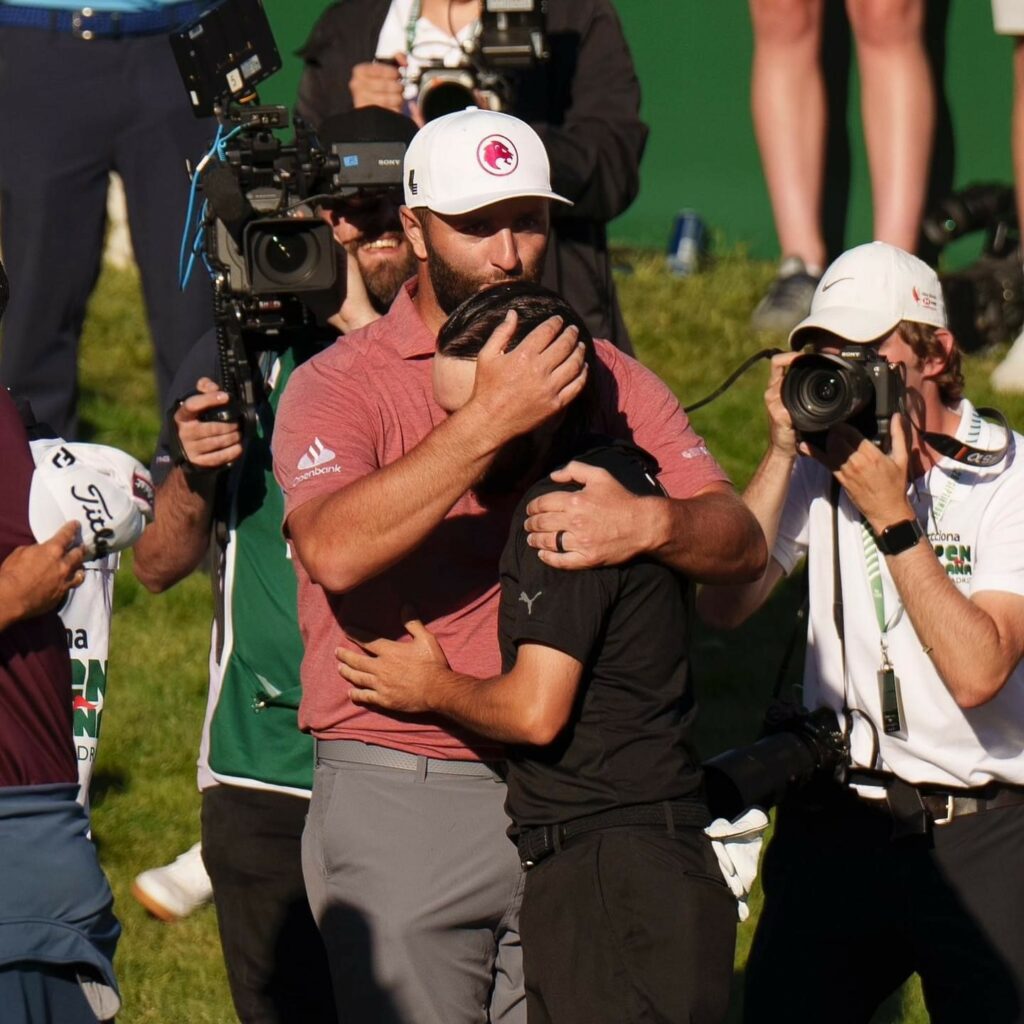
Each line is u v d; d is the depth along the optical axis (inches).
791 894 633.6
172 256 1168.8
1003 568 608.1
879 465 599.8
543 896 542.3
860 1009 634.8
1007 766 610.2
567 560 530.9
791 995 630.5
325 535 544.7
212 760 685.9
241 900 686.5
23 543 525.3
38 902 511.5
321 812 591.8
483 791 579.8
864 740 621.0
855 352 604.4
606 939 532.4
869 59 1562.5
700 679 1072.8
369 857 576.7
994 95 1665.8
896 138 1561.3
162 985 818.8
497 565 578.2
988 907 609.3
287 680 674.2
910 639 614.5
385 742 579.5
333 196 691.4
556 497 536.1
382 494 536.7
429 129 595.5
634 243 1743.4
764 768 595.8
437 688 558.9
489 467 563.2
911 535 600.1
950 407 634.8
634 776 539.8
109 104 1160.2
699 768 558.9
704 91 1729.8
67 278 1195.9
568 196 919.7
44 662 531.8
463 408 534.3
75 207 1184.2
